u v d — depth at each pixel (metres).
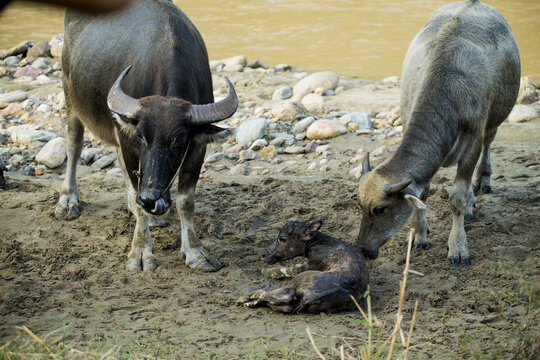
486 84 9.84
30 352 5.86
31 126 17.38
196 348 6.96
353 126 17.30
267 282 9.17
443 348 6.91
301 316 7.91
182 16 10.88
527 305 8.09
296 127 17.09
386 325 7.58
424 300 8.51
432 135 9.14
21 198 12.29
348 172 14.40
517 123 17.52
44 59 23.62
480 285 8.91
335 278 7.95
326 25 29.52
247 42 27.14
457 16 10.66
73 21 11.35
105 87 10.11
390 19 30.28
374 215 8.86
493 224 11.12
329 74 21.30
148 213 8.19
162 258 10.05
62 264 9.62
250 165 15.14
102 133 10.78
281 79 22.33
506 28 11.09
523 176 13.85
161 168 8.12
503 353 6.65
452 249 9.91
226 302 8.43
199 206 12.19
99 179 13.88
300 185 13.33
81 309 8.09
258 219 11.73
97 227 11.12
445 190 12.60
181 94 9.06
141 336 7.29
